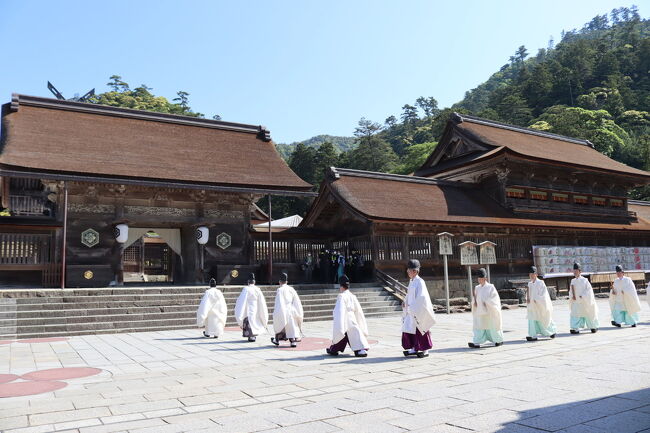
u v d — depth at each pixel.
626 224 34.44
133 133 22.88
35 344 11.52
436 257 23.86
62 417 5.22
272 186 21.83
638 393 5.93
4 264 17.30
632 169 35.81
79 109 22.69
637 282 31.39
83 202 19.78
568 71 107.50
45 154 18.41
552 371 7.48
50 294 14.86
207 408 5.57
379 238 22.39
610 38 146.62
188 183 19.95
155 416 5.25
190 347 10.88
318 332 13.93
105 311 14.61
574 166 30.11
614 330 13.31
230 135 26.22
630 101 96.44
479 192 29.62
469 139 31.27
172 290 16.69
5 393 6.39
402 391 6.31
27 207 24.16
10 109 20.67
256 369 8.07
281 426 4.83
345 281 9.80
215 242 22.45
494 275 25.53
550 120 79.69
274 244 23.88
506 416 5.04
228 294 17.50
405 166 80.06
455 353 9.65
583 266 28.36
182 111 111.62
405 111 141.12
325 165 71.50
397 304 19.52
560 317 17.58
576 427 4.63
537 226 26.56
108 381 7.16
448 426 4.73
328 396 6.10
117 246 20.16
